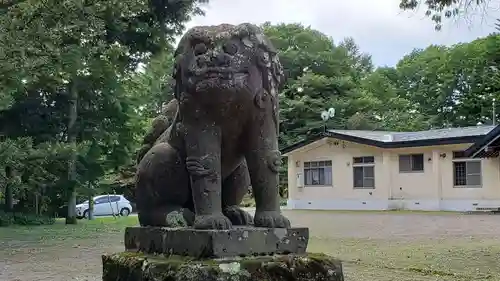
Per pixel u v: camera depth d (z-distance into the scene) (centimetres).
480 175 2294
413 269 750
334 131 2711
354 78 4069
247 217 336
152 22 1759
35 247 1127
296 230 314
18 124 1819
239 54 296
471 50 3850
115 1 1225
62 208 2386
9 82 975
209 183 305
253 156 314
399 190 2516
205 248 287
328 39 4016
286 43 3856
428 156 2431
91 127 1967
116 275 336
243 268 283
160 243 320
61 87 1714
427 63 4366
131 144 2053
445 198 2378
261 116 309
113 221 2231
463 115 3884
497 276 697
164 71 2038
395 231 1399
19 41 905
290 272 292
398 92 4453
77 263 866
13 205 2170
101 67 1574
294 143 3033
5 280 698
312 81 3541
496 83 3600
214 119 306
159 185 335
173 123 333
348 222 1758
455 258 870
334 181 2744
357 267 775
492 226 1524
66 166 1731
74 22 1052
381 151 2556
